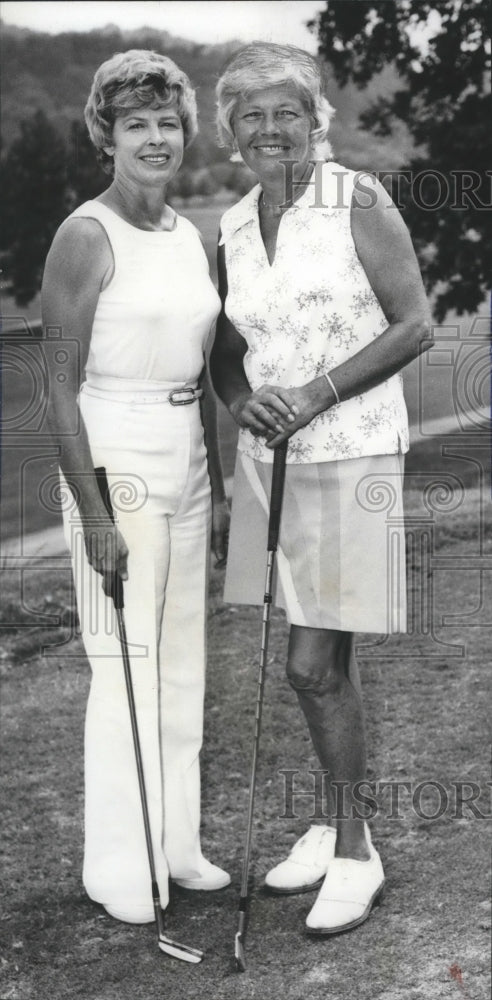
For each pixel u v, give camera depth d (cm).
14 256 718
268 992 238
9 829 313
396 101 652
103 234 247
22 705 398
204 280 258
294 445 262
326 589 264
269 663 417
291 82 246
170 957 253
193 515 269
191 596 273
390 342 251
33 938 262
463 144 637
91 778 267
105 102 244
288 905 273
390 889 275
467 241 629
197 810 277
